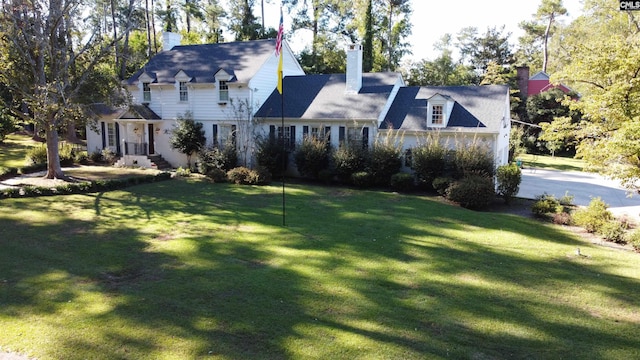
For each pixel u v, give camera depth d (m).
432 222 16.30
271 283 10.02
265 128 27.84
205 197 20.41
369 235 14.35
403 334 7.75
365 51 40.66
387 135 23.66
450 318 8.46
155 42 47.59
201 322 8.02
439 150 21.84
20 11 21.12
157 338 7.41
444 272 11.09
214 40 49.88
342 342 7.39
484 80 44.72
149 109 30.70
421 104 25.73
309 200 20.19
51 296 9.11
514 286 10.26
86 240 13.27
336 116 25.53
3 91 27.50
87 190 20.81
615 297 9.70
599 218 15.71
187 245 12.88
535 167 35.66
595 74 14.77
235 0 44.75
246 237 13.84
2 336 7.40
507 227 15.86
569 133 15.83
